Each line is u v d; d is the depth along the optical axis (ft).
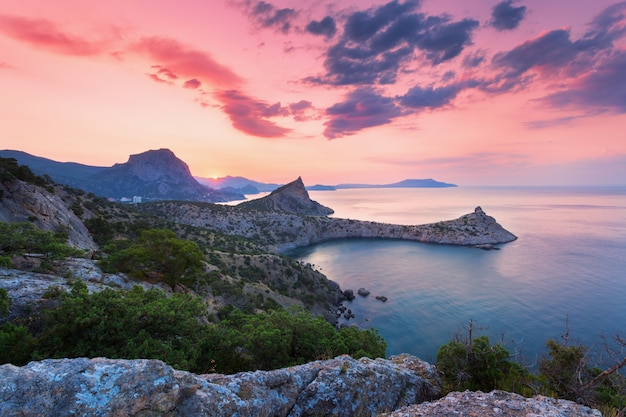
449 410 33.12
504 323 262.26
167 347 52.34
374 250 607.78
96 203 372.99
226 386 33.58
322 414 38.81
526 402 33.83
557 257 492.13
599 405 47.06
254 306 201.67
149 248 130.11
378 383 45.91
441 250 587.27
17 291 67.82
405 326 264.52
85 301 55.01
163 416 26.18
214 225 630.33
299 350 76.48
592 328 248.73
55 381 23.50
